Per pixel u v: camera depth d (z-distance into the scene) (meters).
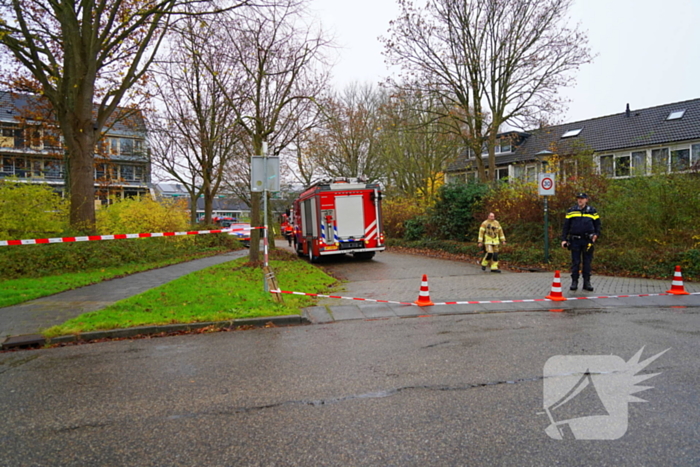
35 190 13.64
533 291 9.27
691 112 26.16
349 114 28.28
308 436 3.34
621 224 12.43
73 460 3.08
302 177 31.69
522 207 14.75
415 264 14.80
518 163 29.42
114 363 5.31
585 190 13.48
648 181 12.16
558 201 13.82
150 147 23.27
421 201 24.61
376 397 4.04
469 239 17.80
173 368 5.05
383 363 5.00
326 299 8.81
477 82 20.23
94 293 9.65
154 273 13.35
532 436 3.26
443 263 14.80
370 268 14.18
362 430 3.41
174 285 10.08
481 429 3.38
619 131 28.70
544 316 7.17
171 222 20.80
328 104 16.64
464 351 5.36
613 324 6.51
